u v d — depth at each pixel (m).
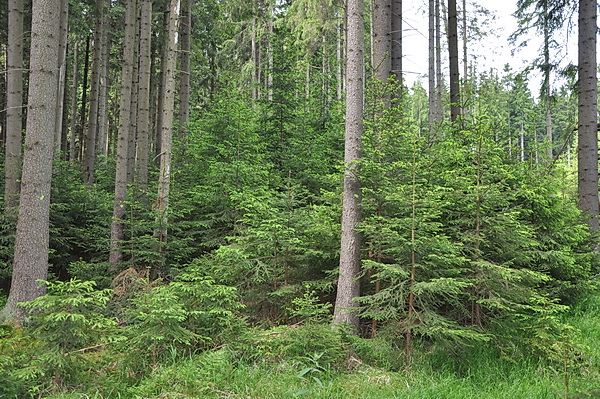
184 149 11.95
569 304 7.25
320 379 4.63
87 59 20.22
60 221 9.88
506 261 6.12
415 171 5.80
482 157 6.08
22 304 4.26
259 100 12.08
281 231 6.56
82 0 15.49
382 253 6.20
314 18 15.88
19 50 9.95
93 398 4.18
